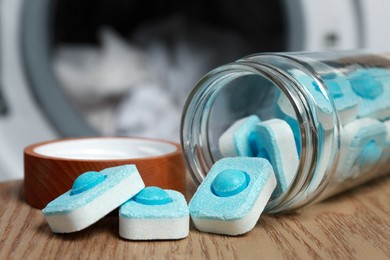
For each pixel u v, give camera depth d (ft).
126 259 1.13
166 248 1.17
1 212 1.35
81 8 2.33
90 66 2.42
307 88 1.26
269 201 1.29
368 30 2.23
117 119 2.43
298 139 1.32
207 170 1.42
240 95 1.45
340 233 1.25
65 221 1.18
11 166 2.00
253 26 2.39
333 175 1.30
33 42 2.00
